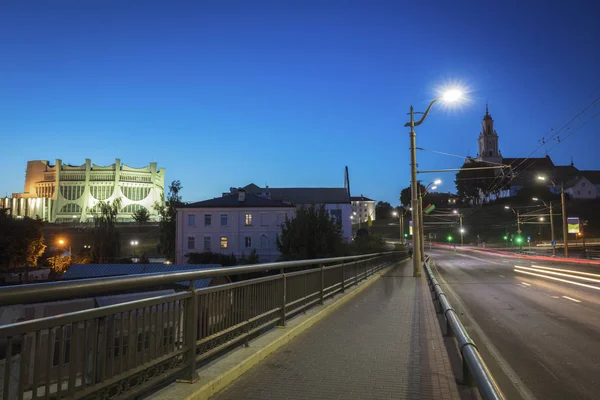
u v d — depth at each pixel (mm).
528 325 9875
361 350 6746
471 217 140000
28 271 59375
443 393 4754
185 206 66125
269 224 66000
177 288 4789
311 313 9633
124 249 102312
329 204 93938
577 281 20938
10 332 2633
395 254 42938
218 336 5258
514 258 61344
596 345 7859
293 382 5105
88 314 3227
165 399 4055
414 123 25031
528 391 5492
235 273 5750
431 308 11492
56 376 2984
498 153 154875
